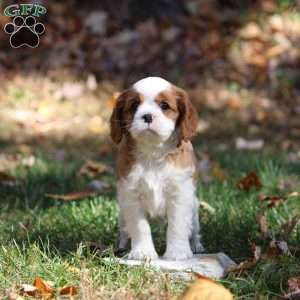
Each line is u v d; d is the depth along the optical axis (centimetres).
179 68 1859
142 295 638
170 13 2016
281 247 769
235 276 712
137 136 734
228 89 1795
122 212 788
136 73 1842
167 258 760
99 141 1505
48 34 1920
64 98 1723
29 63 1842
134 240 774
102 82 1802
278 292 684
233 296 643
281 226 855
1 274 700
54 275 701
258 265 726
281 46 1930
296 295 656
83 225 895
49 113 1644
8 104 1683
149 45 1916
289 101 1752
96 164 1214
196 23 1986
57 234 860
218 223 895
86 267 729
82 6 2022
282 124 1636
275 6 2050
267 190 1068
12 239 815
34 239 831
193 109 768
